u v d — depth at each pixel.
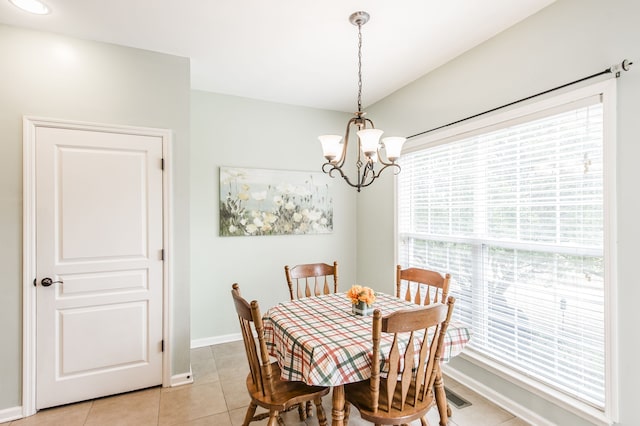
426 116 2.89
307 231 3.73
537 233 2.04
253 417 1.82
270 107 3.57
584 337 1.81
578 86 1.79
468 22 2.11
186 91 2.58
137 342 2.42
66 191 2.24
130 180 2.40
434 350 1.58
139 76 2.43
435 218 2.85
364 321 1.87
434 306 1.48
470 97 2.46
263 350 1.57
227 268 3.37
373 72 2.87
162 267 2.49
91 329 2.30
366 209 3.81
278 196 3.59
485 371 2.34
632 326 1.58
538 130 2.03
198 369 2.78
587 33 1.75
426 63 2.70
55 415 2.13
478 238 2.43
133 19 2.07
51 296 2.20
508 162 2.21
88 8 1.95
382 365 1.51
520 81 2.10
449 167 2.70
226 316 3.38
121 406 2.23
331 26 2.17
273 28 2.19
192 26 2.16
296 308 2.13
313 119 3.79
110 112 2.34
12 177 2.11
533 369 2.06
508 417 2.10
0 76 2.09
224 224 3.33
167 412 2.17
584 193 1.80
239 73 2.89
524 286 2.12
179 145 2.55
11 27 2.12
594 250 1.75
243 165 3.44
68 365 2.24
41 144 2.17
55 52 2.21
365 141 1.77
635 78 1.57
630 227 1.59
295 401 1.64
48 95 2.19
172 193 2.52
